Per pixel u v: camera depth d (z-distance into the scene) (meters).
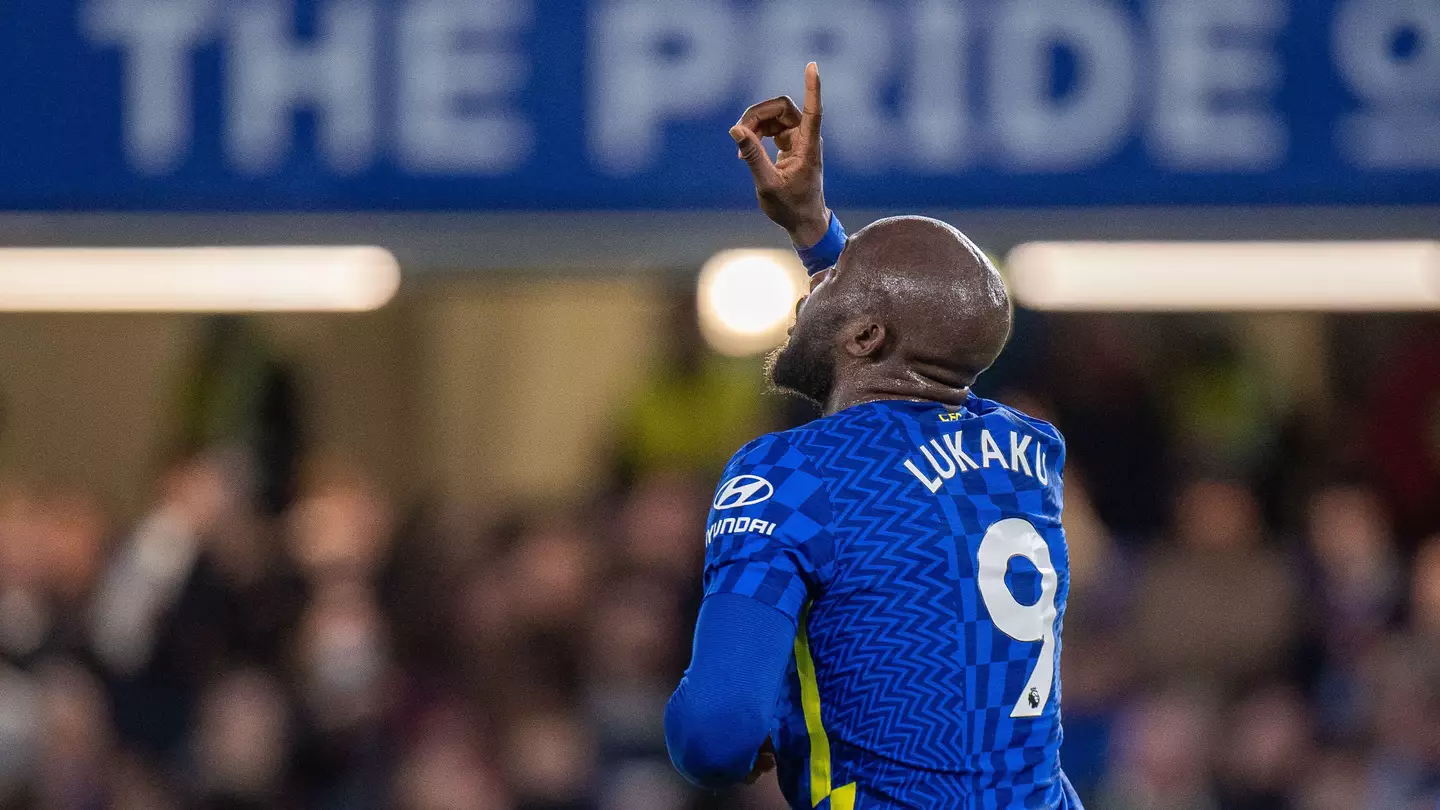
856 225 16.23
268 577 19.97
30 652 19.00
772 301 21.91
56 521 21.34
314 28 16.75
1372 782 17.33
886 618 6.27
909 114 16.23
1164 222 16.11
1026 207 16.16
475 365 28.34
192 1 16.83
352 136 16.72
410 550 21.33
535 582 19.55
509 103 16.62
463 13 16.66
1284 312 25.53
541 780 17.98
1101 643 19.14
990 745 6.34
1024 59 16.23
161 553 19.61
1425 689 17.42
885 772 6.26
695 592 19.45
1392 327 25.48
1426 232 15.95
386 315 28.05
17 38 16.84
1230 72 16.14
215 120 16.77
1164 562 19.56
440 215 16.64
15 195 16.77
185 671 19.17
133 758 18.80
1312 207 16.05
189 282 20.64
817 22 16.34
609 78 16.55
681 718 5.98
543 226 16.62
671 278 22.91
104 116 16.81
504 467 28.20
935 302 6.65
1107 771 17.98
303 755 18.81
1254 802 17.59
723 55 16.45
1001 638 6.39
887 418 6.52
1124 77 16.16
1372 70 16.06
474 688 19.08
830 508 6.29
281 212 16.72
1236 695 18.86
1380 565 20.08
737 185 16.45
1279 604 19.06
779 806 17.19
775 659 6.03
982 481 6.53
